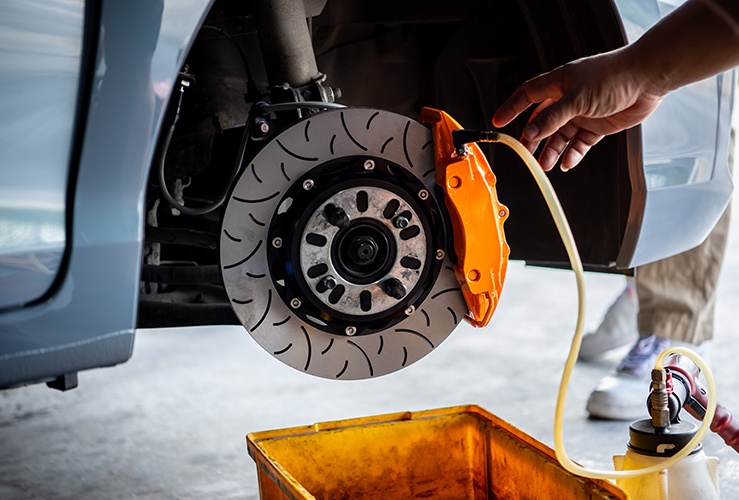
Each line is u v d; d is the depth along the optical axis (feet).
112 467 5.02
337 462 3.65
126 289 2.62
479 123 4.63
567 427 5.44
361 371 3.13
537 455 3.38
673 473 3.24
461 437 3.83
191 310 3.80
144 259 3.87
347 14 4.29
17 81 2.43
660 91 3.00
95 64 2.50
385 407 6.00
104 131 2.54
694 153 3.99
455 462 3.83
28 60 2.43
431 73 4.64
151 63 2.58
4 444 5.41
